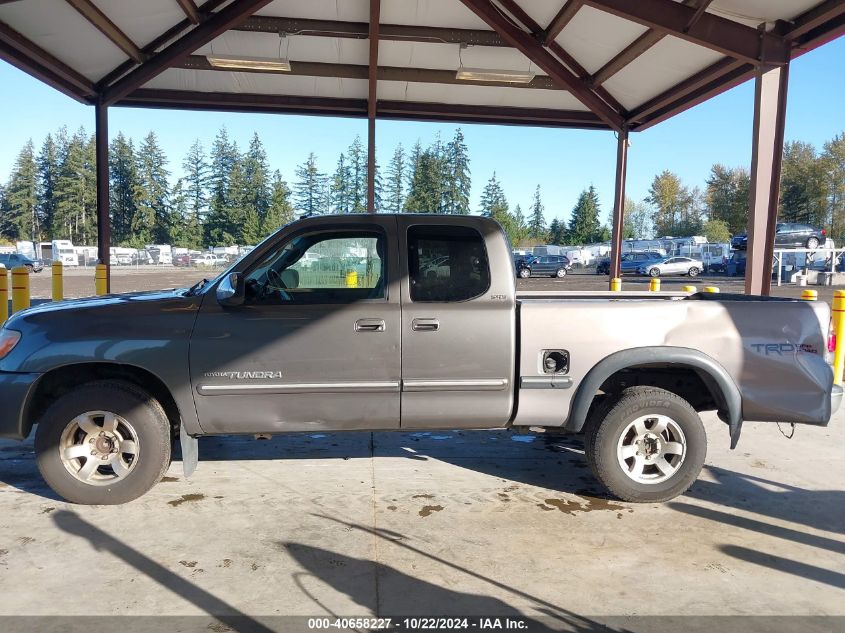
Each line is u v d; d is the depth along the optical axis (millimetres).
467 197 67250
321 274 4234
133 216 80812
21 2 10766
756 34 10438
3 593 3002
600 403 4527
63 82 13836
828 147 67438
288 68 12953
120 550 3467
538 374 4211
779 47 10312
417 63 14602
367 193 16000
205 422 4090
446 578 3229
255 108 16359
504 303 4227
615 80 14273
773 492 4531
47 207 87000
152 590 3053
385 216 4305
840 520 4055
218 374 4039
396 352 4121
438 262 4246
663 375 4691
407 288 4176
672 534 3812
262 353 4051
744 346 4250
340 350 4090
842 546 3682
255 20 13016
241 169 78875
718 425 6328
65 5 11094
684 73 12828
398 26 13219
